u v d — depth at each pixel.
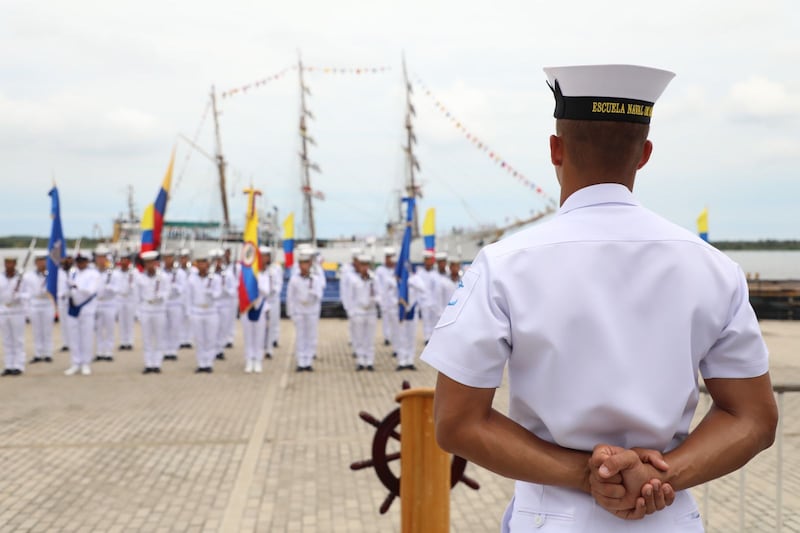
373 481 6.49
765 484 6.11
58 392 11.04
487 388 1.53
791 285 26.61
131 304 16.42
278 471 6.79
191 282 13.12
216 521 5.51
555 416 1.53
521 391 1.58
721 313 1.57
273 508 5.79
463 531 5.37
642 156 1.68
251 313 13.10
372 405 9.97
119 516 5.62
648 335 1.51
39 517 5.59
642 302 1.52
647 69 1.55
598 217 1.59
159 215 16.16
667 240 1.57
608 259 1.54
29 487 6.33
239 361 14.68
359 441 7.93
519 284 1.53
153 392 11.04
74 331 12.86
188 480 6.54
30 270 14.78
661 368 1.51
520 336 1.52
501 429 1.53
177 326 14.98
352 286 13.52
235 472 6.78
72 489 6.27
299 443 7.84
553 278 1.52
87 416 9.27
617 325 1.50
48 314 14.46
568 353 1.50
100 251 14.84
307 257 13.33
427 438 3.53
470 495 6.18
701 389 2.68
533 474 1.51
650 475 1.43
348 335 19.41
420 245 32.56
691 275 1.55
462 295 1.58
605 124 1.58
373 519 5.55
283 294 25.55
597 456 1.44
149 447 7.70
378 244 35.56
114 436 8.17
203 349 13.12
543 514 1.57
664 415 1.51
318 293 13.33
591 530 1.51
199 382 12.00
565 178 1.68
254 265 13.15
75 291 12.73
